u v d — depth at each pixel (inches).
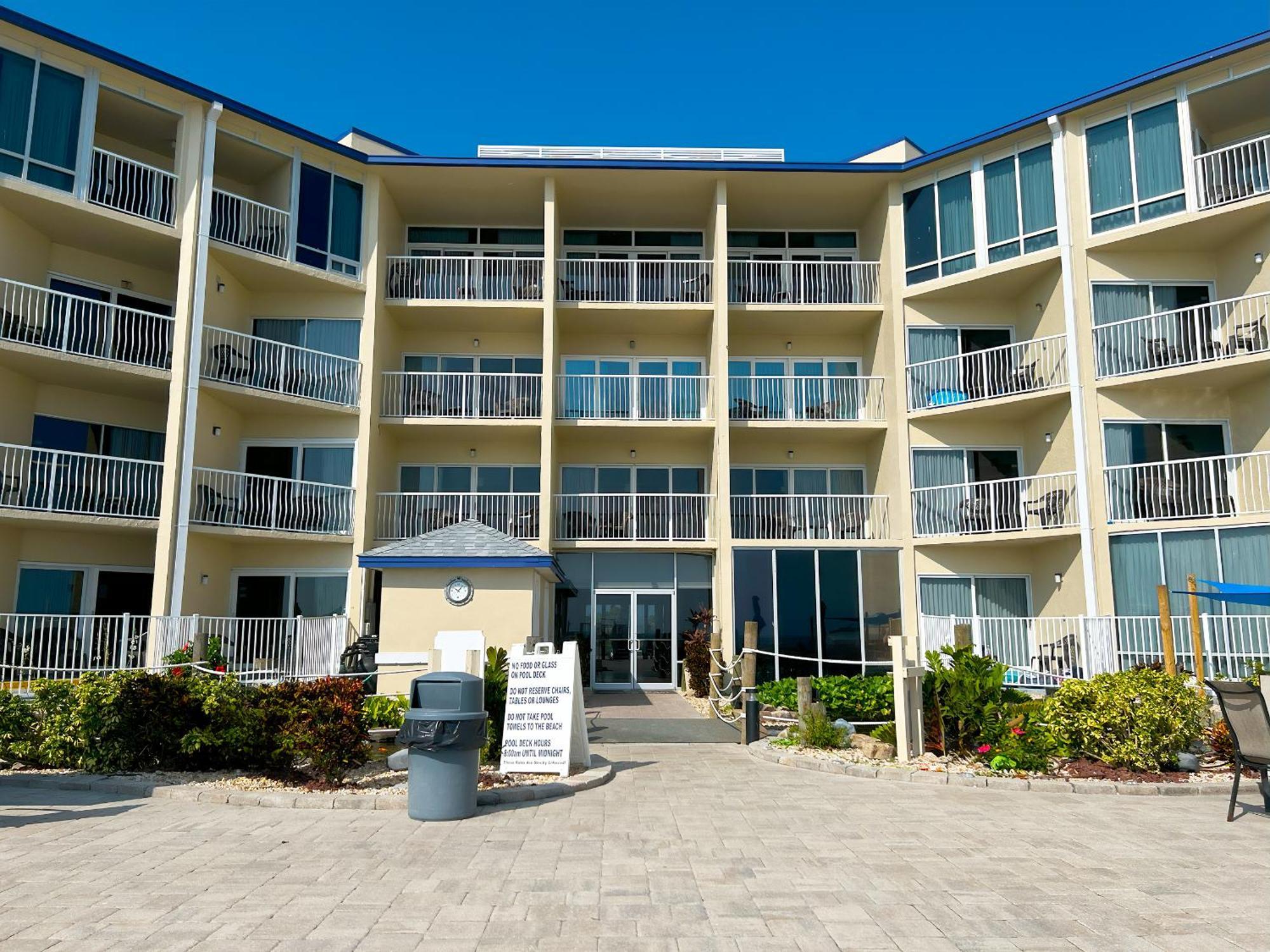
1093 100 732.7
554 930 191.8
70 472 710.5
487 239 945.5
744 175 848.9
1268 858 254.1
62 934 186.7
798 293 907.4
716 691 655.1
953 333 841.5
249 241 763.4
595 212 924.0
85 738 379.9
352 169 829.8
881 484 861.2
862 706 505.4
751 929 193.2
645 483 915.4
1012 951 181.0
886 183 866.1
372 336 816.3
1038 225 767.7
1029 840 276.4
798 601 811.4
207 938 184.7
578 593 863.7
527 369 924.0
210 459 740.0
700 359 936.3
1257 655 621.6
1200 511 692.7
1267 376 678.5
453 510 852.6
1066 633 718.5
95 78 672.4
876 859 252.7
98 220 669.3
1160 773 382.9
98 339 690.8
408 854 255.0
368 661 666.2
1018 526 772.0
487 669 426.6
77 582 712.4
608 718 618.8
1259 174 669.3
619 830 287.1
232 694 384.8
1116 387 716.7
